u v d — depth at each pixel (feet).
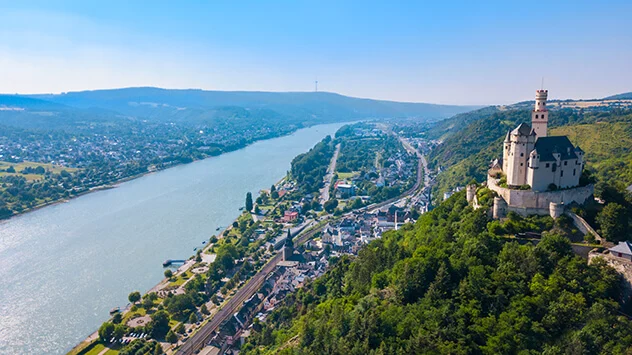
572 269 642.63
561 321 580.30
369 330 620.08
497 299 620.08
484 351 558.15
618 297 622.95
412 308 647.15
